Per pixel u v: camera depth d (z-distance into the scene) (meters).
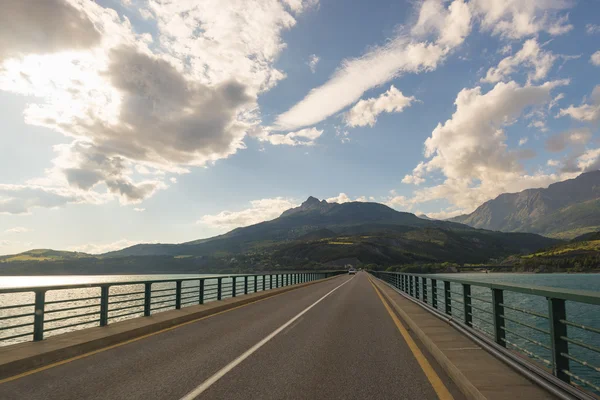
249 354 7.92
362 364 7.04
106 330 9.80
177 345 8.91
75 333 9.34
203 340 9.53
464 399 5.11
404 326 11.80
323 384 5.83
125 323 11.04
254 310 16.55
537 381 4.96
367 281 53.53
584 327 4.31
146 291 12.92
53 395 5.41
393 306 18.19
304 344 8.97
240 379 6.12
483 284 7.62
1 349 7.49
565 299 4.52
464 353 6.86
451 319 10.55
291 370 6.64
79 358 7.62
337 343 9.08
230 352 8.12
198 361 7.33
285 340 9.48
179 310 14.64
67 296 99.06
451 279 10.86
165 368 6.82
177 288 15.21
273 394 5.39
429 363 7.09
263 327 11.66
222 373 6.47
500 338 6.90
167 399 5.21
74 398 5.28
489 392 4.72
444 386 5.68
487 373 5.55
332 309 16.89
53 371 6.66
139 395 5.38
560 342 4.81
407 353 7.96
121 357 7.70
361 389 5.58
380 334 10.34
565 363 4.75
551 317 4.95
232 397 5.28
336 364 7.05
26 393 5.50
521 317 49.91
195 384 5.86
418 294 18.84
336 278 69.25
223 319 13.58
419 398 5.17
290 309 16.94
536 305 61.56
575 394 4.23
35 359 7.01
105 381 6.04
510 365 5.86
